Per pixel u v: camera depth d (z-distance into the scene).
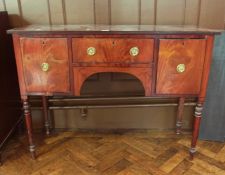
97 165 1.37
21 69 1.21
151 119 1.71
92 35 1.14
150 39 1.14
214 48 1.41
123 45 1.15
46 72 1.21
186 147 1.54
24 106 1.30
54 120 1.71
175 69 1.19
